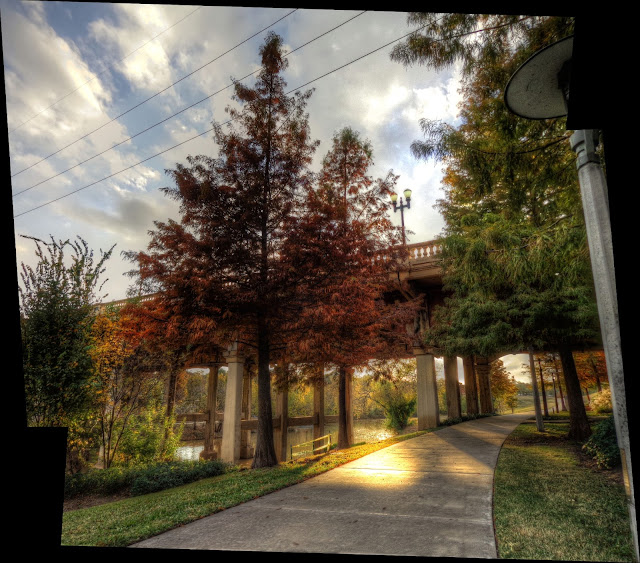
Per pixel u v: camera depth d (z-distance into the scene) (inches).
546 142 238.5
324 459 446.6
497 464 345.4
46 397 377.1
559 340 425.7
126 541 187.2
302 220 429.1
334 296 401.4
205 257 403.9
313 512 224.1
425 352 816.3
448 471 325.1
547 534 176.1
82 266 430.0
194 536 192.2
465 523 194.5
